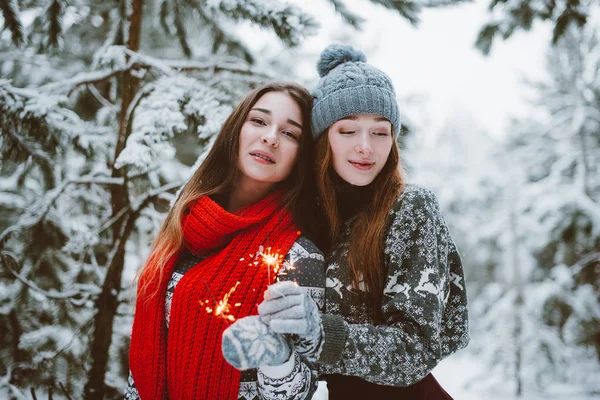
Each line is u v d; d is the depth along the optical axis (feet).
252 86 7.23
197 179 4.71
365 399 3.84
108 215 8.16
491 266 24.03
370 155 3.90
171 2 8.00
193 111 6.23
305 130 4.38
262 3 6.34
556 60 20.75
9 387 7.04
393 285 3.61
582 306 17.89
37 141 6.81
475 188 28.96
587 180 18.85
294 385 3.16
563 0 7.93
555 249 19.15
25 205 8.45
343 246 4.06
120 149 6.97
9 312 7.35
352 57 4.35
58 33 7.02
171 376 3.90
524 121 23.59
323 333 3.03
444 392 4.23
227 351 2.72
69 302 7.13
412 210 3.78
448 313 4.16
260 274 3.84
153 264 4.40
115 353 7.59
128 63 6.98
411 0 7.03
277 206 4.32
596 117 19.66
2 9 6.47
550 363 18.74
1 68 9.62
